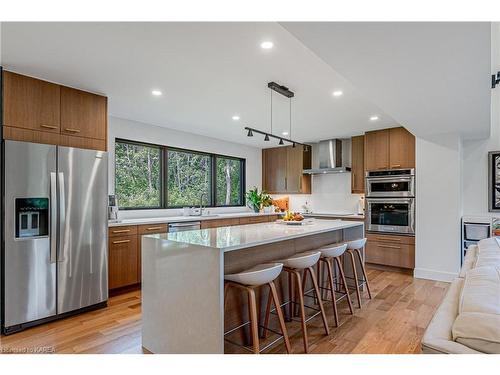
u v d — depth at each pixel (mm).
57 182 2939
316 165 6641
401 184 4836
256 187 7078
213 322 1977
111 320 3000
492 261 1930
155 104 3816
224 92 3342
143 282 2535
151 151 5066
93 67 2693
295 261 2496
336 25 1521
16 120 2775
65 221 2994
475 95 2605
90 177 3199
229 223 5387
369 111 4059
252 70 2758
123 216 4566
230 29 2064
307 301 3359
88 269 3180
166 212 5164
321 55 1865
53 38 2184
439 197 4379
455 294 1729
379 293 3846
